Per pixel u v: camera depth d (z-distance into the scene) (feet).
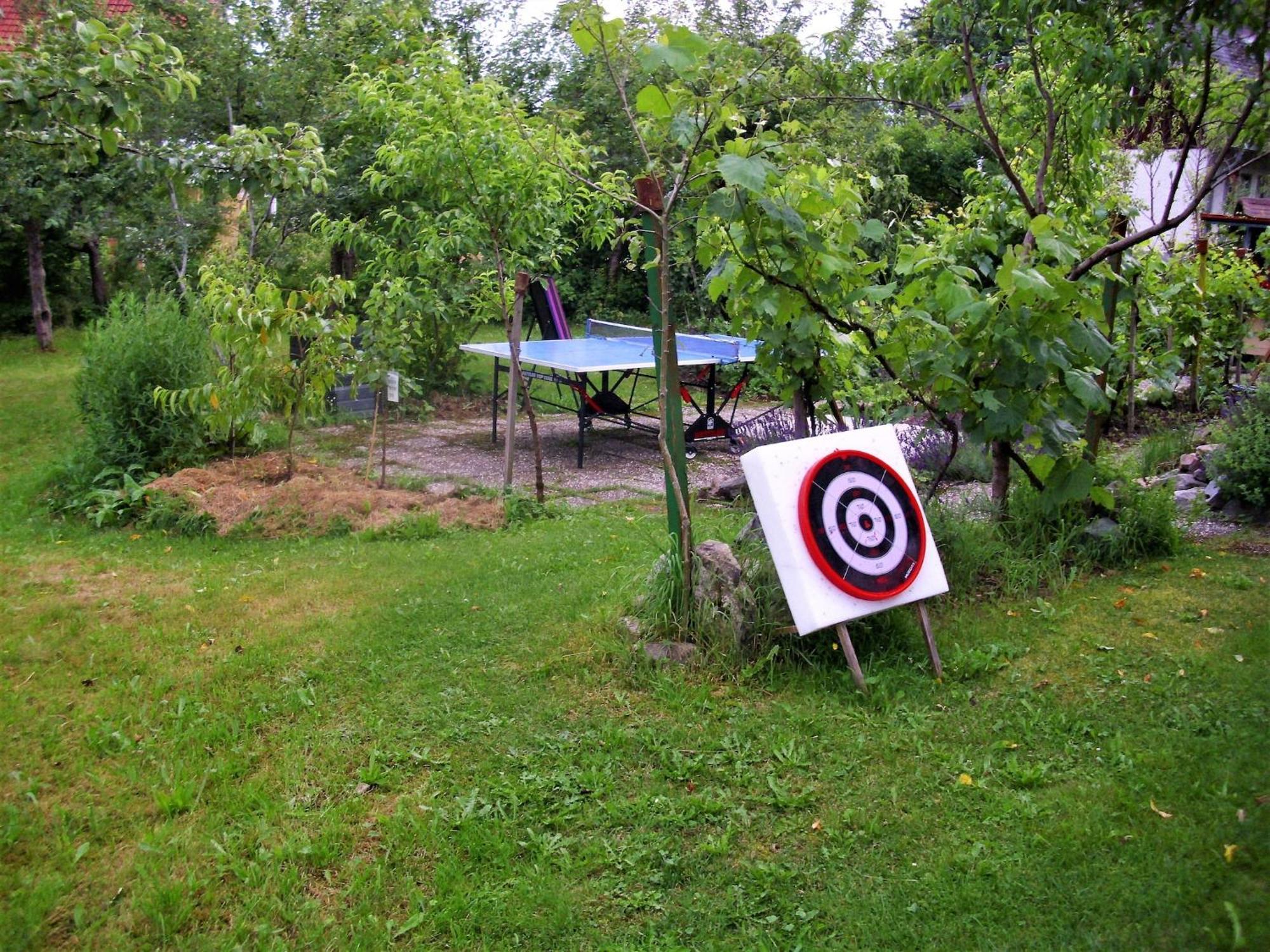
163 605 18.74
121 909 10.09
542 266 44.11
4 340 66.44
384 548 23.18
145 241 43.34
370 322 29.45
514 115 24.56
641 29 13.76
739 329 17.48
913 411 18.75
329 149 40.14
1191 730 12.52
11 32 37.55
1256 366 32.71
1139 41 19.19
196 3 39.22
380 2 39.93
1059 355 15.98
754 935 9.51
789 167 15.19
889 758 12.34
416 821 11.30
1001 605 16.94
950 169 56.95
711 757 12.54
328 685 14.93
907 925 9.46
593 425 42.63
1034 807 11.10
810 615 13.65
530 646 16.06
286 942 9.56
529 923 9.77
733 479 28.04
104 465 29.12
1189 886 9.55
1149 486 23.03
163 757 12.91
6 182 47.32
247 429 30.32
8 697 14.64
